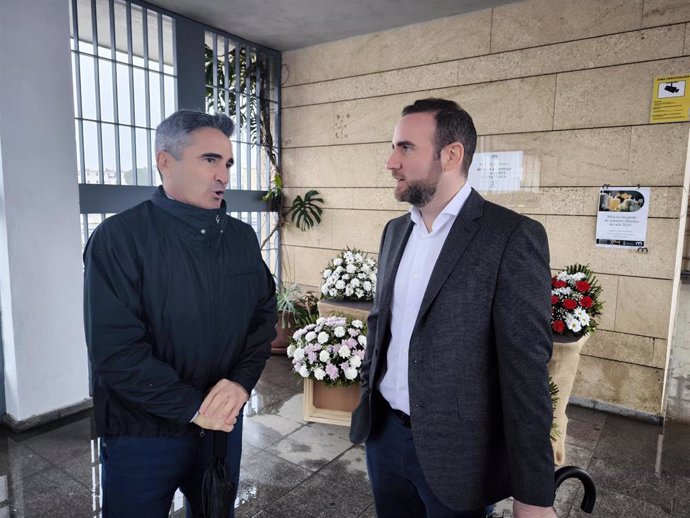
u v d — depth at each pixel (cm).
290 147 477
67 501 220
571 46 326
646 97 304
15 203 269
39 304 284
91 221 336
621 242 319
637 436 296
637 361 321
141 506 135
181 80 383
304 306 442
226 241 145
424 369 117
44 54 273
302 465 255
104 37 402
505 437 107
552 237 345
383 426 137
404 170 123
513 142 353
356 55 425
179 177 133
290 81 468
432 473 115
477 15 360
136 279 127
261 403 334
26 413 284
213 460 132
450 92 377
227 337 142
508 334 105
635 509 222
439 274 116
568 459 267
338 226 453
